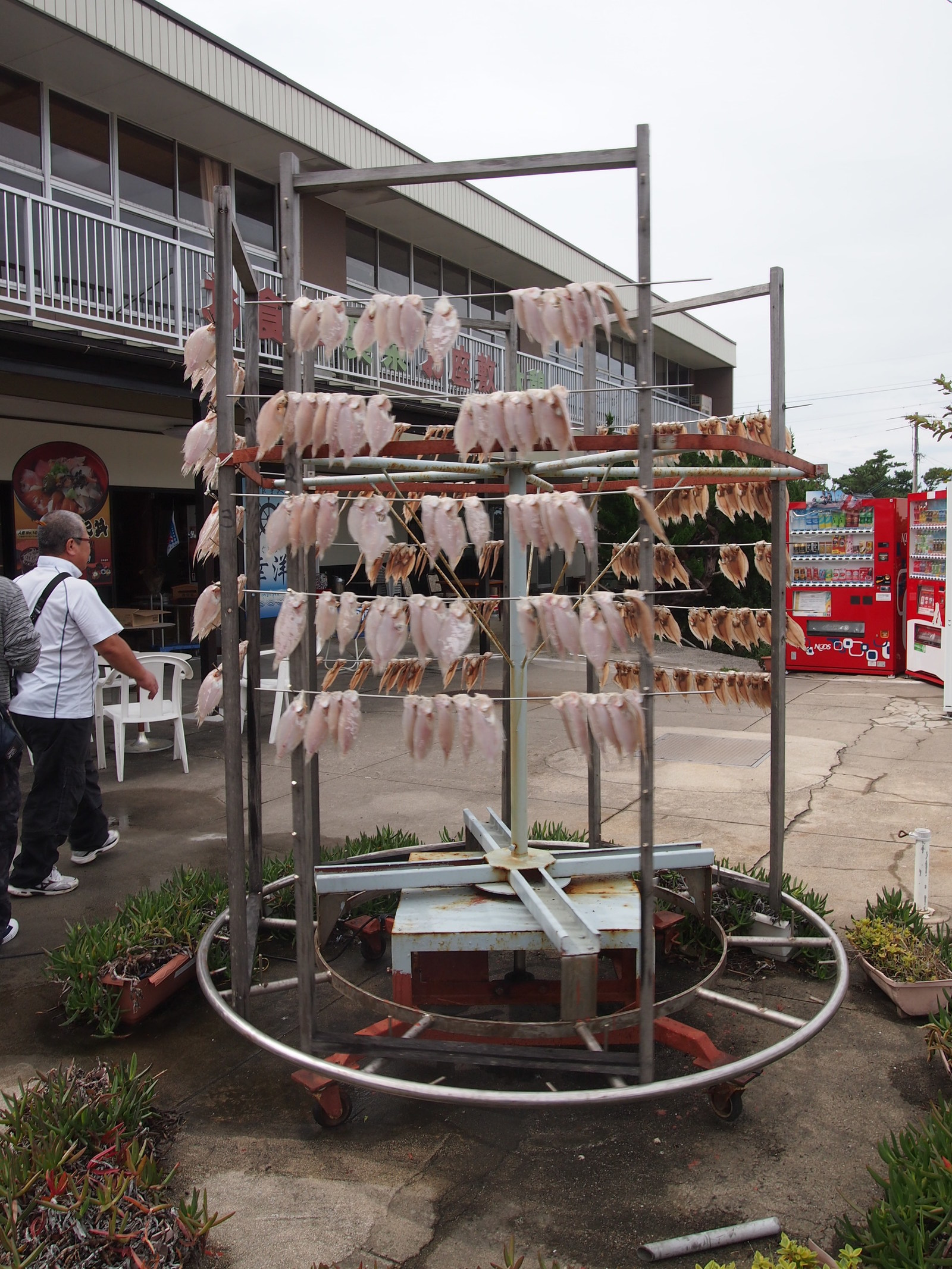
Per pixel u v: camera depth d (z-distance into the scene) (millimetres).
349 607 2129
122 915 3400
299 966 2336
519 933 2551
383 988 3254
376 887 2746
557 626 2080
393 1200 2180
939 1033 2727
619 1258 2002
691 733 7797
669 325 16891
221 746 7238
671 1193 2209
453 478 3066
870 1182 2254
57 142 9781
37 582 3916
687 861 2879
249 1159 2332
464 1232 2080
